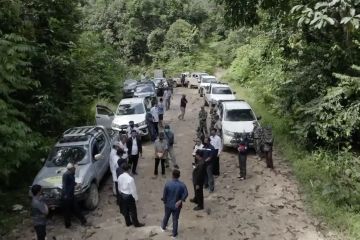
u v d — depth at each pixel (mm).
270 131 13828
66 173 9773
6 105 10617
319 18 8016
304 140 14828
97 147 12391
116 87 30250
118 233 9586
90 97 25578
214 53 64375
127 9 71062
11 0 12578
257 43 29094
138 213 10703
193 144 17844
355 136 14484
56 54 17344
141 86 28625
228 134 15727
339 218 9719
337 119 12945
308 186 11844
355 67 11719
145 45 69188
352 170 11758
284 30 16453
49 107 15672
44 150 14086
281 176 13055
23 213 11008
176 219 9102
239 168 13547
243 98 28906
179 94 38656
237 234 9336
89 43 27891
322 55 14703
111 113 19266
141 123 18016
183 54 63125
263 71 24984
